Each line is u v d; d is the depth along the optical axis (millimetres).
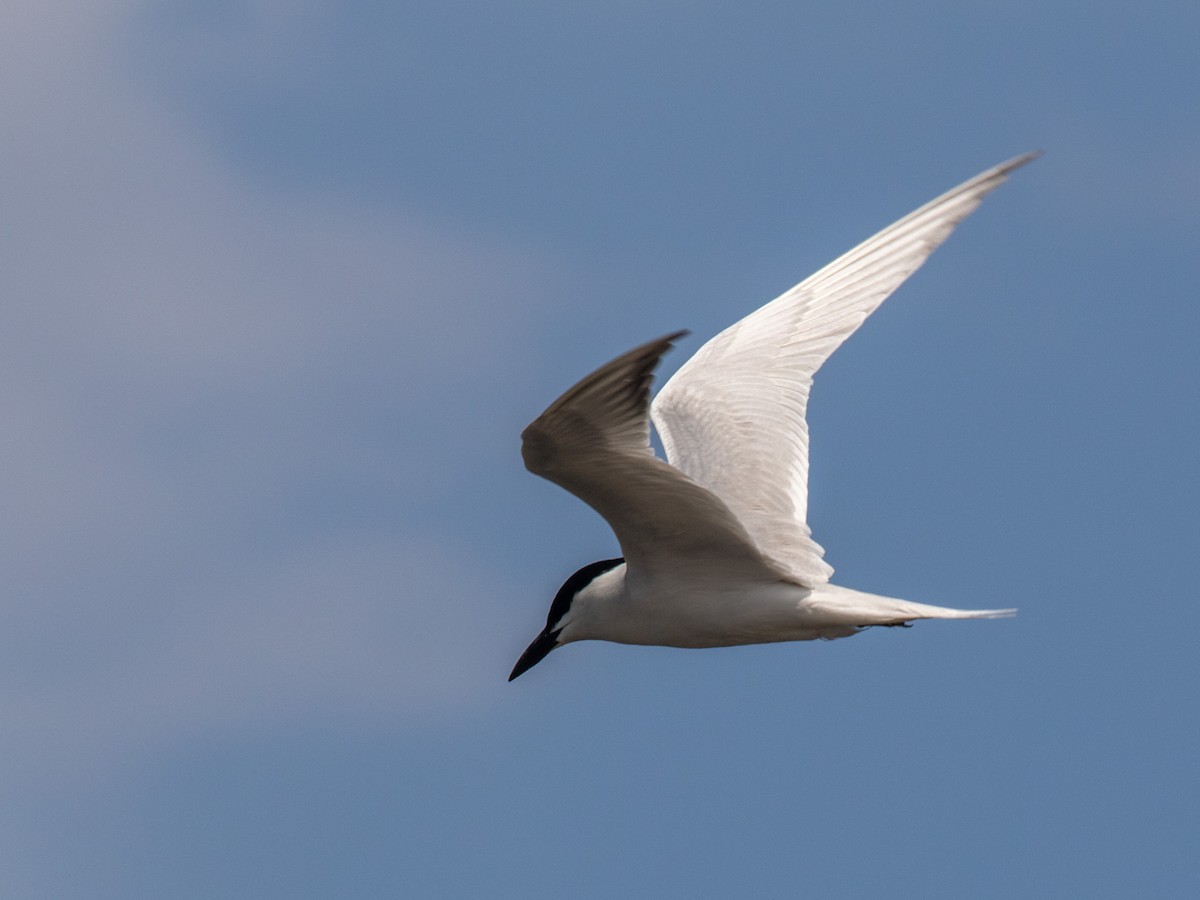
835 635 13844
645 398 11344
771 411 16250
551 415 11258
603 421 11414
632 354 10938
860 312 16797
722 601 13734
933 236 16766
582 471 12070
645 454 11805
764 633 13828
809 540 14945
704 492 12523
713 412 16328
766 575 13672
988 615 12844
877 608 13242
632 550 13562
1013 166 16734
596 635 14508
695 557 13562
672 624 13977
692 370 17031
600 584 14359
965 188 16828
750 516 15109
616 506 12797
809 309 17125
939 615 12961
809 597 13555
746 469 15656
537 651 14750
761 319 17344
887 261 16953
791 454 15883
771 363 16766
